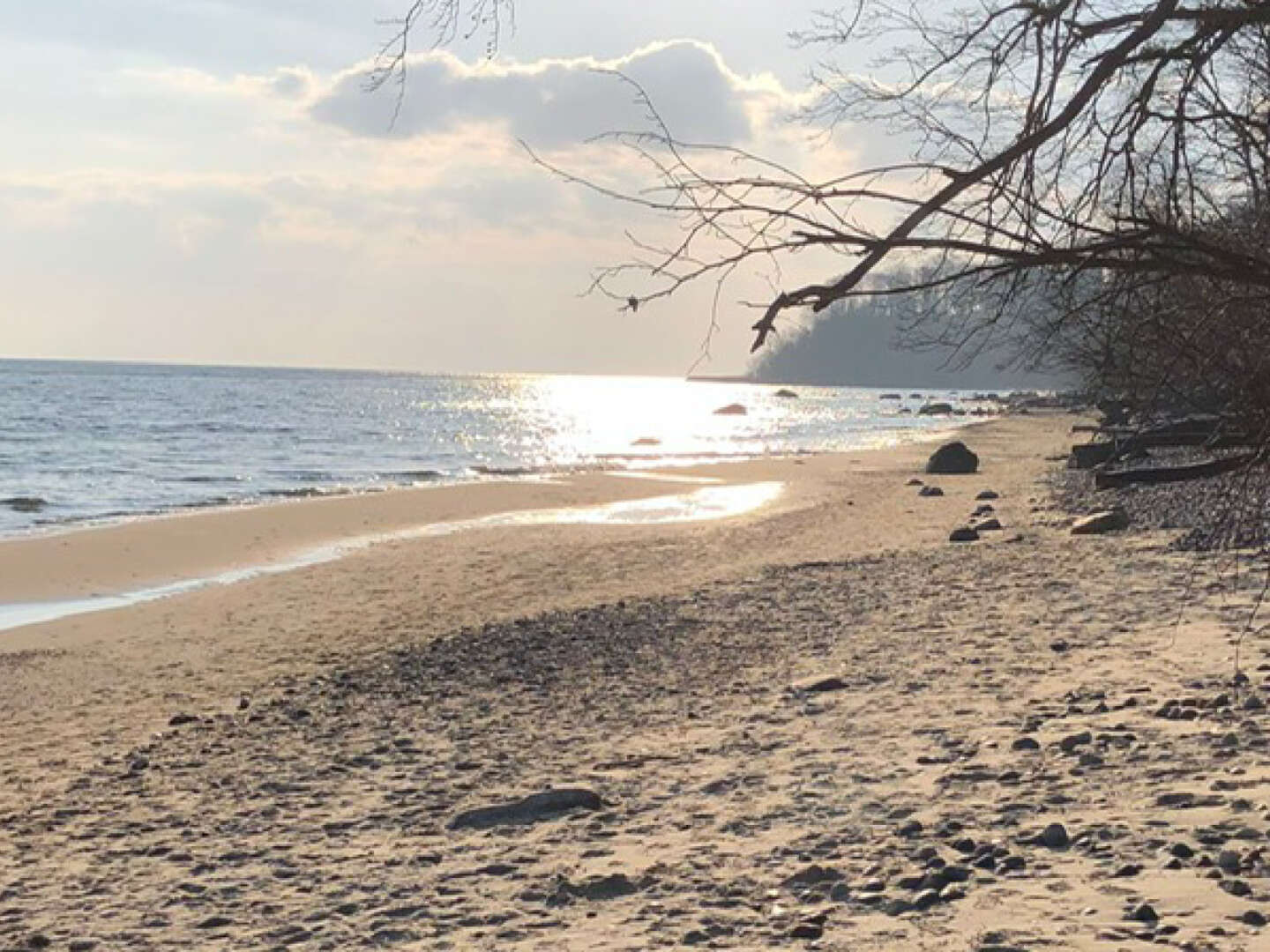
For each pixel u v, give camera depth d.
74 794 10.86
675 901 6.98
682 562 26.08
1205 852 6.93
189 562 27.39
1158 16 3.11
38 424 82.25
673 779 9.83
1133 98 3.46
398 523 34.66
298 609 21.58
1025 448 67.56
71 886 8.26
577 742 11.48
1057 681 12.08
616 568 25.61
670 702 12.95
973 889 6.64
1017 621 15.70
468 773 10.66
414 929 6.89
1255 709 10.23
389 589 23.61
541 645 16.67
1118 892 6.41
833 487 45.44
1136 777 8.59
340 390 193.38
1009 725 10.50
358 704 13.93
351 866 8.25
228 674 16.48
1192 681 11.55
